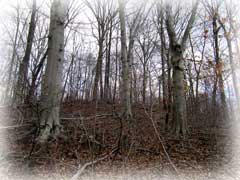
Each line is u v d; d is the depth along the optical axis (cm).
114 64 1919
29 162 393
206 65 1213
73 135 552
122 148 504
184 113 706
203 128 856
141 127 677
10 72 545
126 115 754
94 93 1158
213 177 429
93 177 388
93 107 836
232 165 479
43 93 529
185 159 513
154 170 446
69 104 796
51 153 449
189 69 1218
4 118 463
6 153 402
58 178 385
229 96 1224
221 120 1006
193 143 630
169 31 753
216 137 676
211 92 1163
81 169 368
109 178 396
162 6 805
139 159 487
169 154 538
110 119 676
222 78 1167
